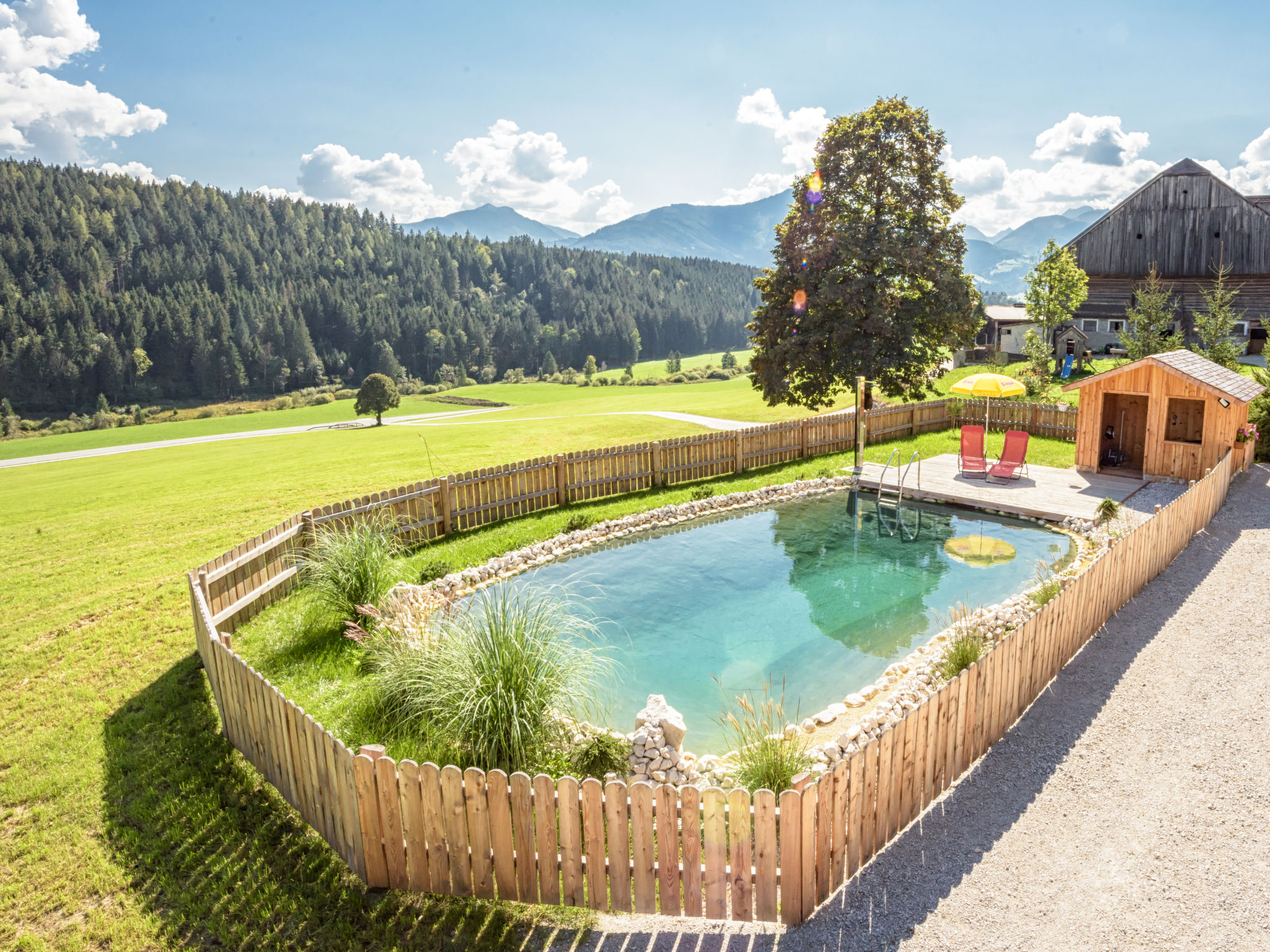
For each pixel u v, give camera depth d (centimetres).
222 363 14762
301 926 514
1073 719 754
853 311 2905
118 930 513
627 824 510
